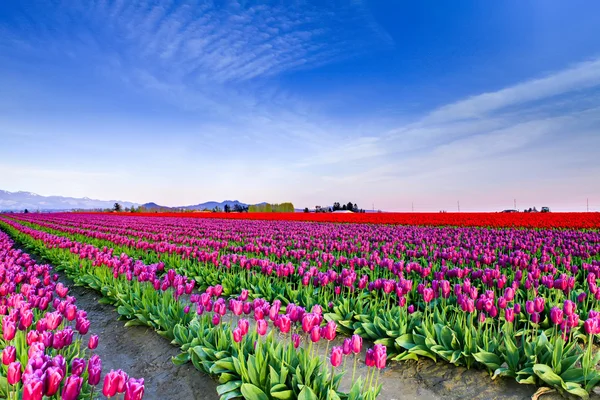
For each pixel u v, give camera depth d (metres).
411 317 6.31
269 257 12.29
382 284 7.10
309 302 7.20
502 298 5.50
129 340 6.62
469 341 5.07
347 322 6.56
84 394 4.07
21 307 4.61
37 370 2.82
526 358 4.80
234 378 4.52
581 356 4.75
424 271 7.88
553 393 4.39
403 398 4.70
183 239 16.97
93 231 21.81
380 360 3.61
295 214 45.94
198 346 5.11
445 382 4.92
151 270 8.25
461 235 18.45
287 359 4.43
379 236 17.52
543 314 6.33
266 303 4.89
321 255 10.97
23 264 10.17
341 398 4.01
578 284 8.29
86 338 6.84
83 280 9.93
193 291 9.55
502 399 4.43
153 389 5.04
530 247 12.48
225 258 9.74
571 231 18.94
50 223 32.34
